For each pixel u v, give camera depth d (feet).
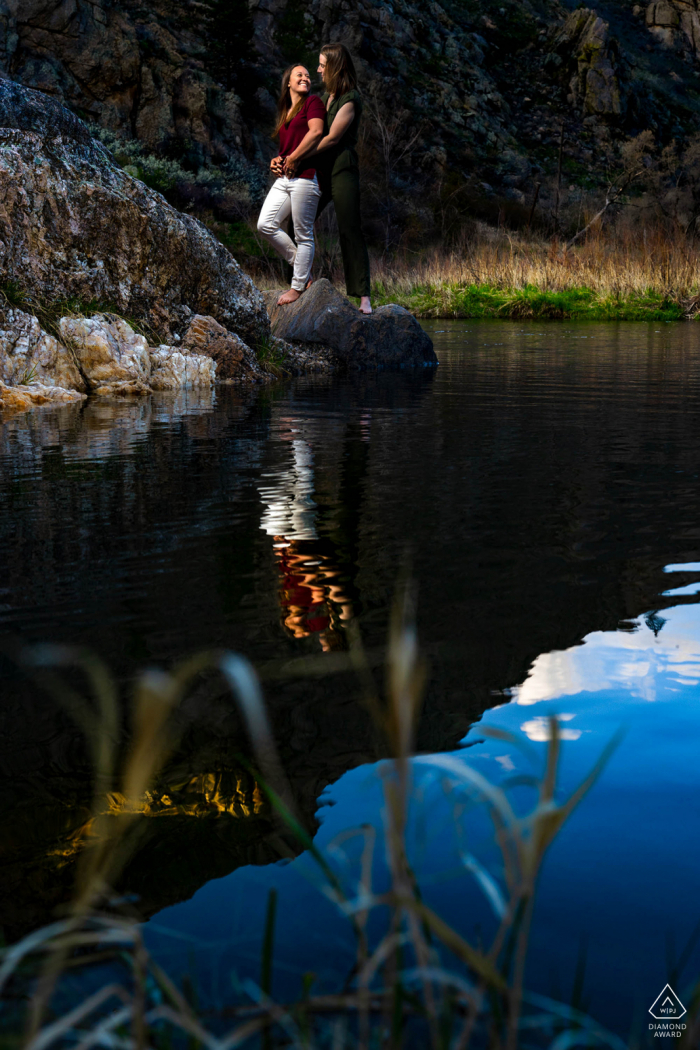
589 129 137.59
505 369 21.36
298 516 7.59
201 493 8.51
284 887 2.76
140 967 1.89
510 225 106.22
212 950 2.48
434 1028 1.83
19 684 4.29
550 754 1.61
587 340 31.63
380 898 1.71
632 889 2.71
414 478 9.13
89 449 11.02
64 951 1.78
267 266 65.87
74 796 3.32
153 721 1.40
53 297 17.95
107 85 86.99
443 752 3.56
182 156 88.84
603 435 11.66
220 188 83.76
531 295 51.19
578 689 4.15
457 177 107.96
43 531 7.16
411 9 134.82
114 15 90.12
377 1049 2.03
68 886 2.79
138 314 19.34
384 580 5.86
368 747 3.64
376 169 99.81
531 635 4.88
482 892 2.69
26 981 2.37
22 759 3.59
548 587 5.70
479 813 3.09
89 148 18.99
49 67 83.97
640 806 3.16
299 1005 1.96
